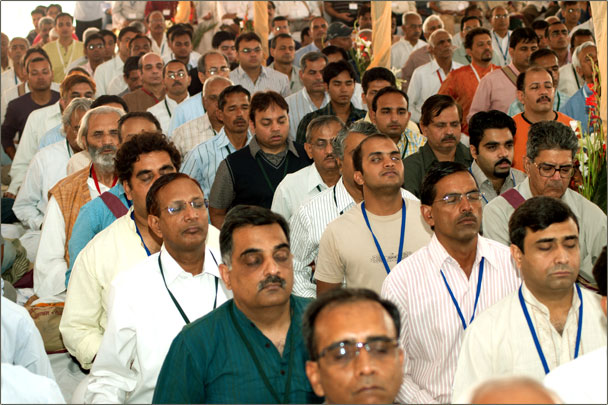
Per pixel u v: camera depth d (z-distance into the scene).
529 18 11.74
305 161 5.29
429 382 3.16
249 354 2.72
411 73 9.88
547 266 2.75
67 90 6.78
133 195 3.57
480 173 4.62
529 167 4.06
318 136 4.58
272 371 2.71
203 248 3.21
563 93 8.00
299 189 4.67
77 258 3.59
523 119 5.68
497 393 1.90
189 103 7.02
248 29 11.27
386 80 6.41
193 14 12.10
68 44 10.40
